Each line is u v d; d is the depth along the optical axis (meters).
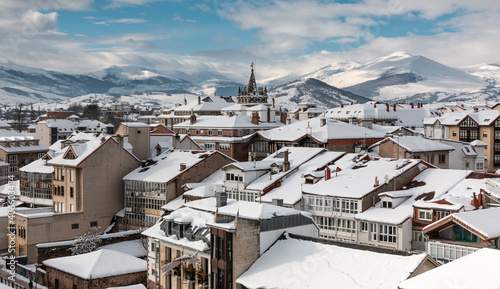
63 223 99.44
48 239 97.31
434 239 55.62
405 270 45.91
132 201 104.94
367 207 75.56
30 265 93.38
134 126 113.62
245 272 54.50
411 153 96.44
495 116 144.75
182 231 62.75
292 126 126.94
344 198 76.88
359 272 47.78
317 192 80.56
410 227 69.56
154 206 100.81
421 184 78.19
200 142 154.50
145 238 91.06
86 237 87.44
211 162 105.12
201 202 66.38
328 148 110.44
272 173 93.25
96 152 103.94
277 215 57.47
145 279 75.19
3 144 147.38
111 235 90.25
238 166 91.88
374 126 146.12
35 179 113.19
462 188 72.75
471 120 147.25
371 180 79.62
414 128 198.62
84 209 102.31
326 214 79.12
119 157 107.31
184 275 60.16
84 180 102.38
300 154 99.12
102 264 74.00
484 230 50.97
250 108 167.38
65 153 106.62
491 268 33.88
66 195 105.44
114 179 106.62
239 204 61.09
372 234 73.38
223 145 149.38
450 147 103.88
